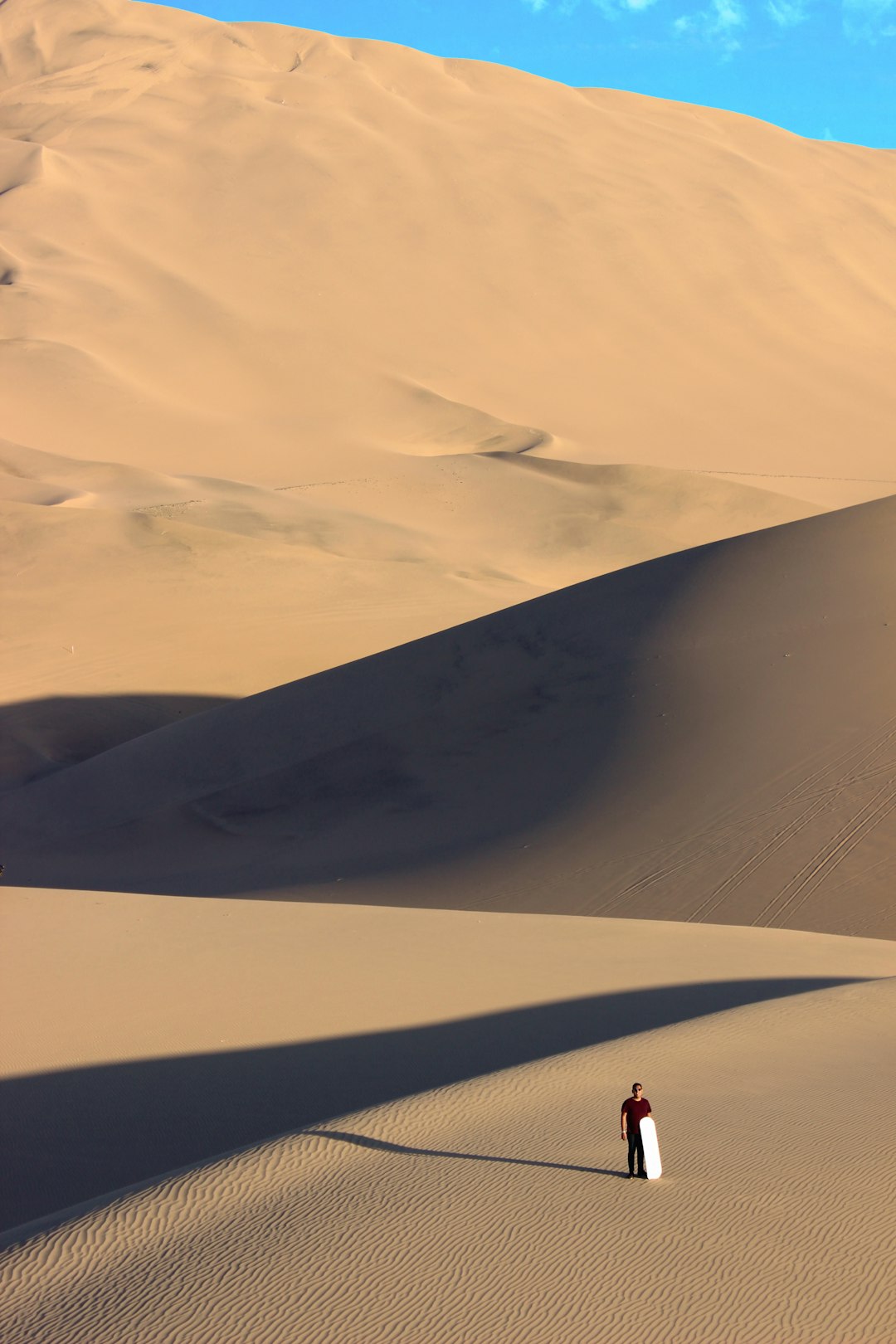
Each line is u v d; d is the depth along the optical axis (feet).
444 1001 61.41
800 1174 31.71
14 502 225.76
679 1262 26.78
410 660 137.28
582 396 386.73
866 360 428.15
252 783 126.72
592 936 76.89
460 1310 24.98
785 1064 42.34
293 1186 31.55
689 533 282.36
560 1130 35.42
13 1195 40.19
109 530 217.77
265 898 99.14
